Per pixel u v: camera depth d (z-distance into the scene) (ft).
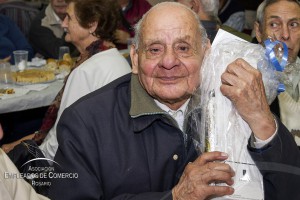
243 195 3.49
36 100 8.75
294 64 4.05
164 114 4.20
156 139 4.29
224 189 3.44
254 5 15.70
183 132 4.29
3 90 8.92
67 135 4.33
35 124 10.56
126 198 4.07
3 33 12.56
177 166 4.29
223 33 3.96
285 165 3.73
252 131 3.56
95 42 7.28
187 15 4.03
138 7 14.83
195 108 3.97
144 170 4.23
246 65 3.50
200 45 4.08
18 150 5.24
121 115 4.40
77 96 6.57
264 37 6.17
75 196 4.16
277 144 3.60
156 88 4.06
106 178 4.23
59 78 10.03
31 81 9.49
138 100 4.29
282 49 3.82
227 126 3.56
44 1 17.37
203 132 3.68
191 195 3.52
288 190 3.82
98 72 6.55
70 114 4.40
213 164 3.46
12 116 10.17
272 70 3.70
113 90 4.58
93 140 4.29
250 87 3.44
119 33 12.72
